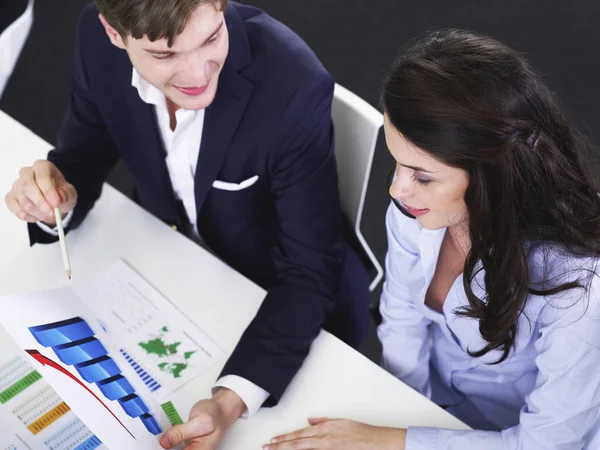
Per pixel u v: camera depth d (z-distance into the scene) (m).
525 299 1.23
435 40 1.11
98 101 1.68
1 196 1.74
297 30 3.30
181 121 1.56
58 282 1.58
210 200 1.69
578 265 1.19
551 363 1.25
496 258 1.20
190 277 1.59
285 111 1.51
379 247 2.68
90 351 1.27
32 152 1.83
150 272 1.60
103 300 1.55
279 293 1.55
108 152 1.83
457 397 1.61
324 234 1.60
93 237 1.66
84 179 1.74
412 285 1.51
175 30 1.22
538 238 1.18
